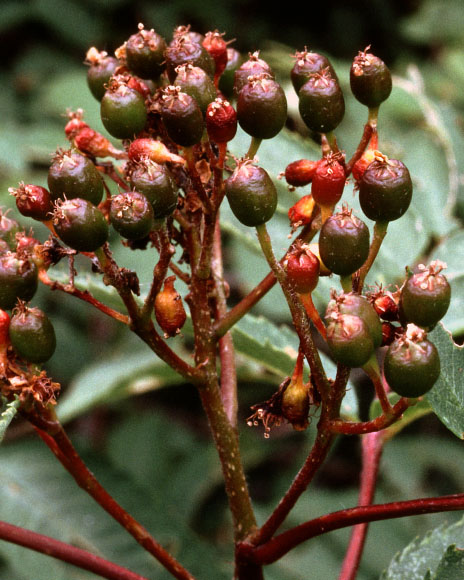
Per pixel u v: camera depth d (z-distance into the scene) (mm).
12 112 894
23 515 494
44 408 363
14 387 353
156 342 358
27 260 350
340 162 355
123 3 965
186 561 477
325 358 423
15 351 352
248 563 369
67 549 372
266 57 619
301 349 354
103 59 383
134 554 481
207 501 763
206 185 368
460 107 806
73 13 962
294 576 589
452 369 359
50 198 352
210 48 375
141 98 364
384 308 345
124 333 766
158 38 367
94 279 408
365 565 589
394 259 449
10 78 930
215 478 749
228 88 388
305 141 449
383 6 953
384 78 356
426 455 673
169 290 355
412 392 332
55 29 953
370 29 968
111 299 402
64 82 831
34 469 501
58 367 759
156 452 762
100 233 343
